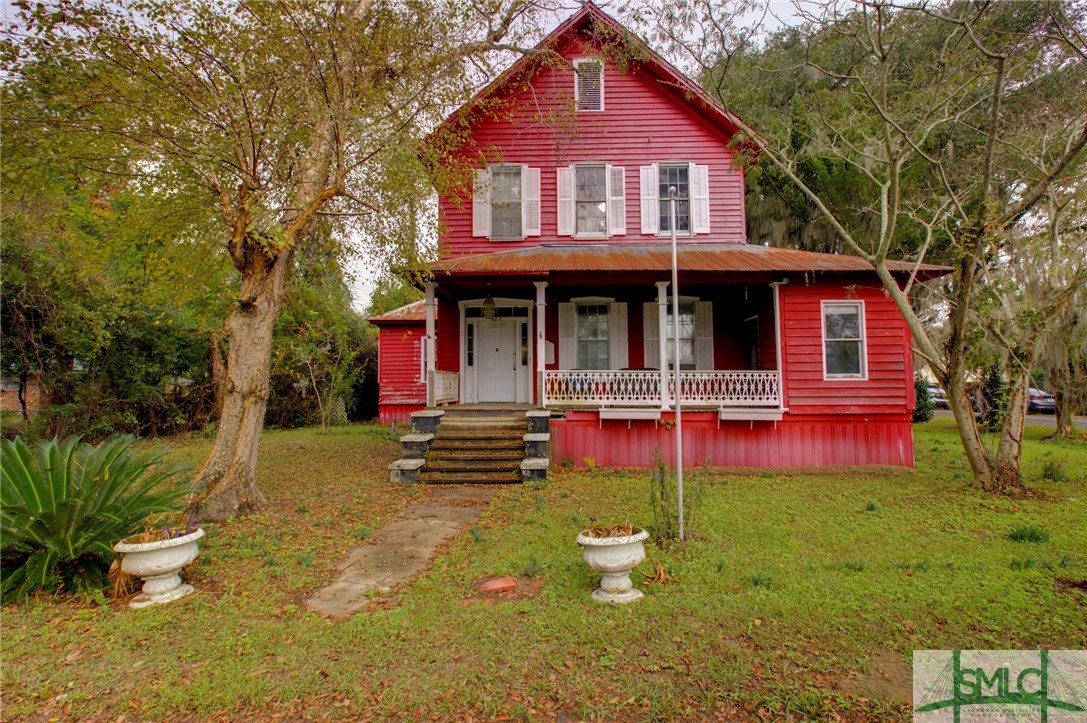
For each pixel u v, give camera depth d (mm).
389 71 9453
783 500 8719
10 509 5133
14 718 3541
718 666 3916
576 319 14430
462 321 14703
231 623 4797
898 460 12172
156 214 10023
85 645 4434
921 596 4988
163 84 7578
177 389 19422
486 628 4547
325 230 10562
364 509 8625
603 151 14500
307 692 3748
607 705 3512
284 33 7820
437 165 10320
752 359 14125
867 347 12227
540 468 10359
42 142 7293
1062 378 17484
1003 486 9258
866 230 16922
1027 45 10812
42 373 15031
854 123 11641
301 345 20219
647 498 8891
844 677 3783
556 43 14258
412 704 3578
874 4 8742
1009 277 11930
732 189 14367
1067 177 9555
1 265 13305
